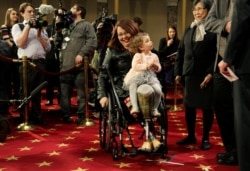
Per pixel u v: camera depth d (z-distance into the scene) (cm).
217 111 415
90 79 754
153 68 428
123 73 460
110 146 466
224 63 264
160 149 416
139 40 429
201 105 478
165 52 851
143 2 1551
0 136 410
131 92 417
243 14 246
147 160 441
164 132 432
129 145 511
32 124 647
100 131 501
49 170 409
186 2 1513
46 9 626
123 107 437
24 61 613
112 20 632
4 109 719
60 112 787
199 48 474
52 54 763
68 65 655
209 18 391
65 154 472
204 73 476
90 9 1506
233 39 252
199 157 452
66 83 671
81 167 418
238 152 266
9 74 747
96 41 649
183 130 610
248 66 253
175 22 1560
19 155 469
